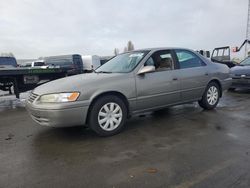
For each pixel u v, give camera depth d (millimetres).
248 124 4992
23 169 3268
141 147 3904
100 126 4383
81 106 4152
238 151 3633
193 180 2861
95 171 3156
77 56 23562
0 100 9297
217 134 4414
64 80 4668
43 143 4211
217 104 6977
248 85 8586
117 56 5867
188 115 5816
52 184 2881
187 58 5832
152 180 2893
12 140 4414
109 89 4426
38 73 8688
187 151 3686
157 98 5105
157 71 5148
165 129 4801
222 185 2738
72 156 3639
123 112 4637
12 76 8148
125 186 2787
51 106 4051
